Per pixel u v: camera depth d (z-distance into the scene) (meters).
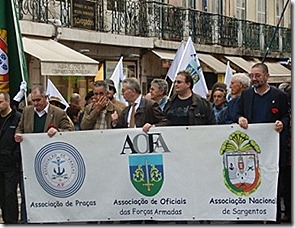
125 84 9.78
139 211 9.04
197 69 13.55
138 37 24.73
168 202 8.94
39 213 9.30
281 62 37.25
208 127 8.77
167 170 8.91
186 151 8.84
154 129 8.89
